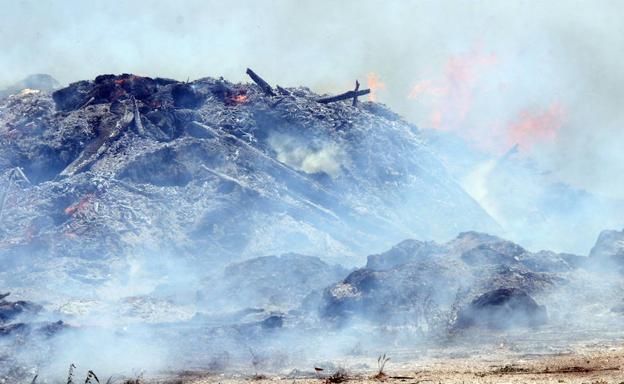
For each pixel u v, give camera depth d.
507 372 82.44
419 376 82.31
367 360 106.94
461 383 73.69
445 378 78.75
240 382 84.31
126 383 85.62
